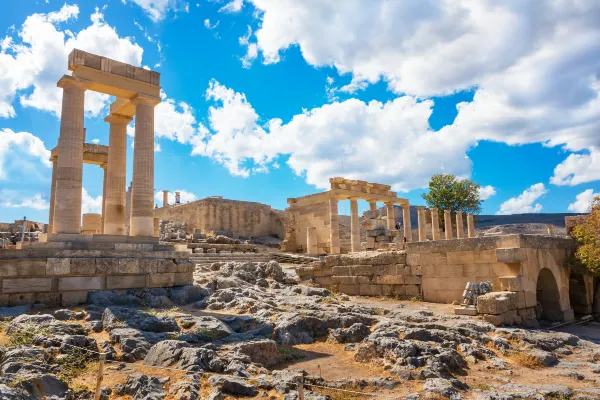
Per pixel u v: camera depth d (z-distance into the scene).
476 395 9.38
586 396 9.23
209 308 17.14
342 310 16.83
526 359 12.39
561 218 66.19
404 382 10.17
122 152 23.14
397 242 42.94
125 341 11.07
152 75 20.50
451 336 13.41
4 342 10.75
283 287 23.59
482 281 19.89
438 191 54.94
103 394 8.45
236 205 60.47
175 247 20.81
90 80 18.59
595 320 21.66
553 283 20.73
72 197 17.77
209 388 8.86
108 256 17.34
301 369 11.05
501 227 58.09
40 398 7.93
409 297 22.50
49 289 15.63
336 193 40.44
